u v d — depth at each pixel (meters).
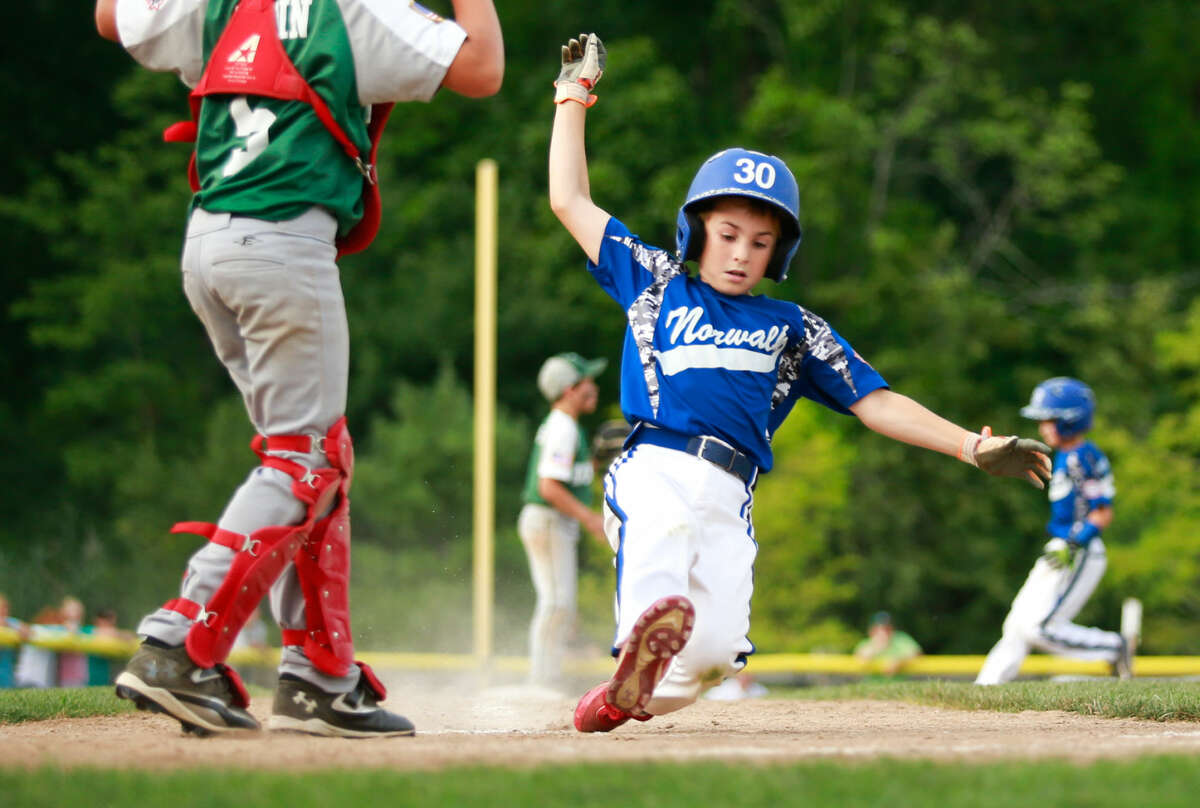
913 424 16.16
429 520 85.50
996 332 92.44
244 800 9.39
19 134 106.25
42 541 88.56
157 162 102.50
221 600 14.15
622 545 15.33
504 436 86.31
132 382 97.00
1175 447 83.94
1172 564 77.62
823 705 25.00
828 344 16.47
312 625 15.08
